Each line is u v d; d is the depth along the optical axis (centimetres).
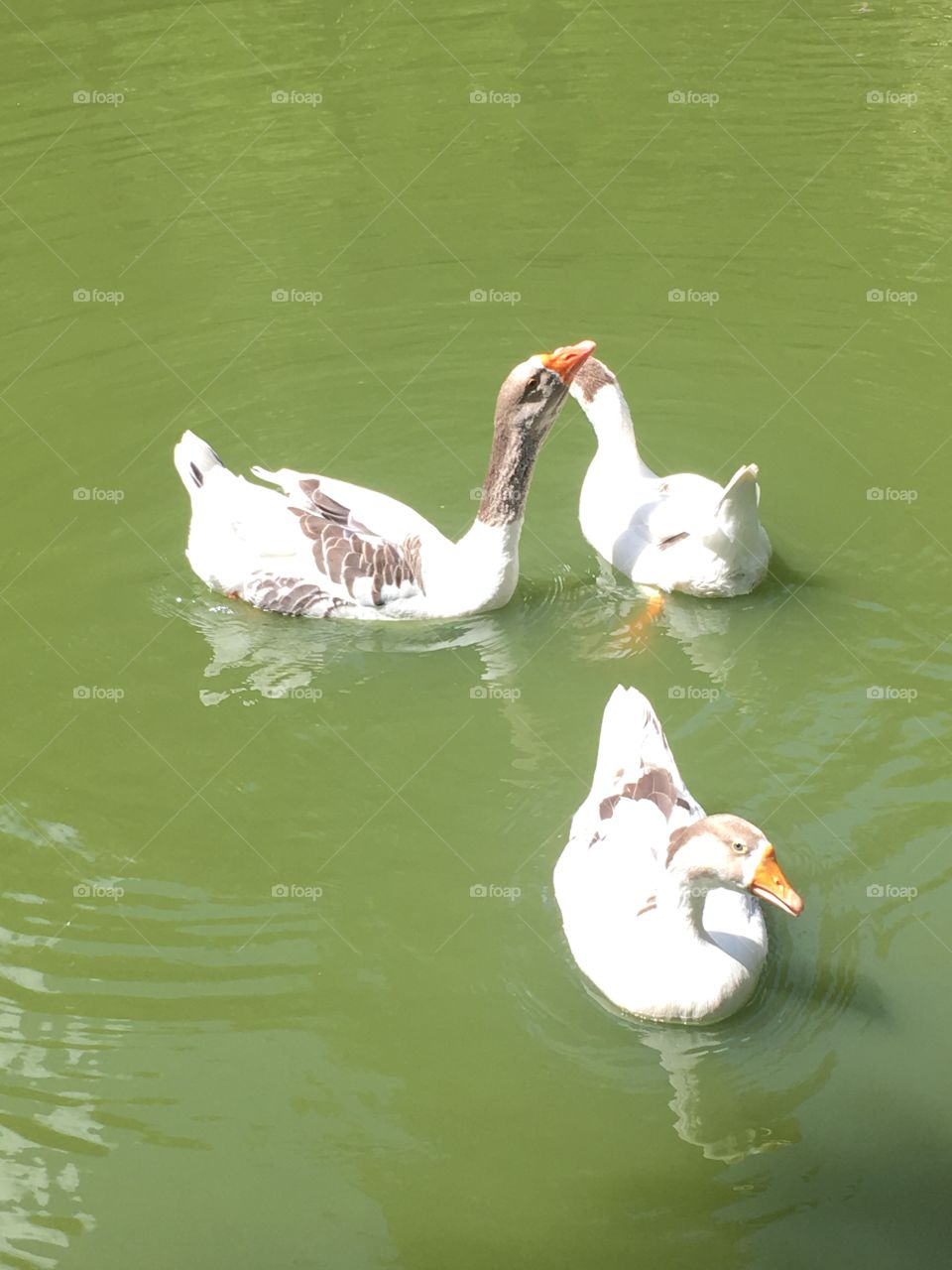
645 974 449
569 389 530
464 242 616
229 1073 448
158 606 523
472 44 695
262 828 482
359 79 679
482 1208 433
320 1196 434
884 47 687
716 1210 431
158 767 492
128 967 461
